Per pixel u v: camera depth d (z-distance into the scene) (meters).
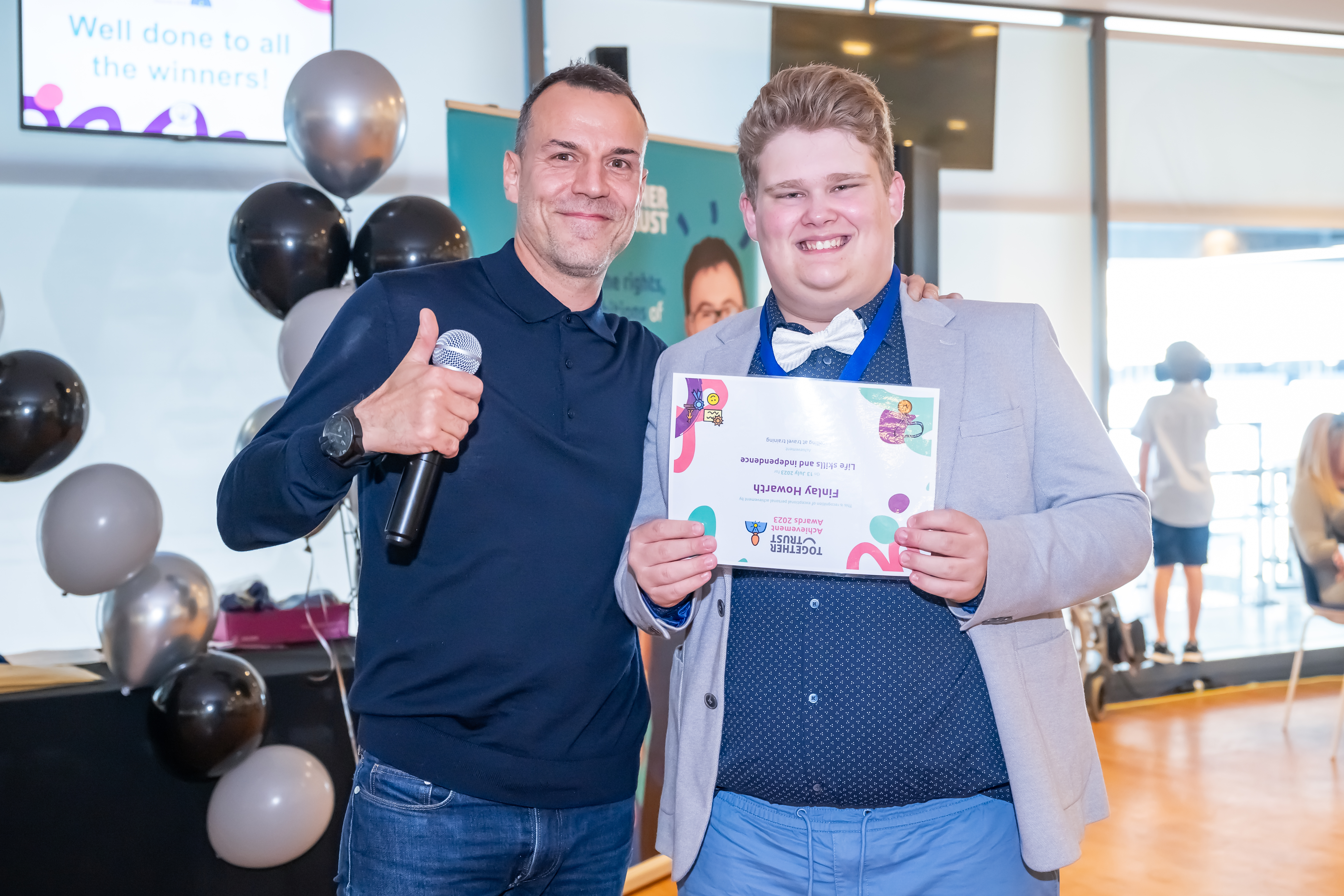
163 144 3.98
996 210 5.39
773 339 1.47
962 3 5.15
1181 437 5.45
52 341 3.87
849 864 1.37
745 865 1.42
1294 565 5.88
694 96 4.76
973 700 1.36
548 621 1.56
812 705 1.36
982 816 1.37
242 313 4.11
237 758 2.71
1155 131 5.68
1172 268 5.68
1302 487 4.56
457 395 1.36
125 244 3.95
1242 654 5.75
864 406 1.30
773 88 1.40
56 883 2.67
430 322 1.41
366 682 1.58
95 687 2.76
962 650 1.37
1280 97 5.88
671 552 1.31
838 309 1.45
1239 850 3.49
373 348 1.62
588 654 1.58
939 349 1.43
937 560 1.24
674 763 1.49
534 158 1.67
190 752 2.65
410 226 2.86
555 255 1.66
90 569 2.67
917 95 5.11
